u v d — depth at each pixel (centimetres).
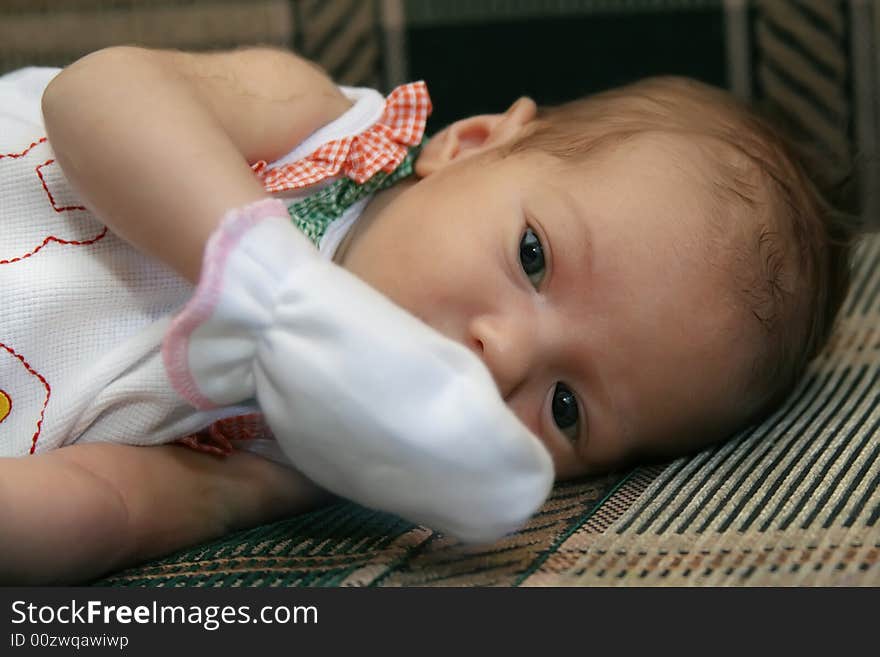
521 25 149
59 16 149
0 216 80
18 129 84
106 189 70
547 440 85
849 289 110
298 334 62
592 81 149
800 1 146
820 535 69
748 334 88
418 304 83
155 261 79
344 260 88
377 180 91
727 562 66
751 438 91
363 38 149
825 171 108
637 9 148
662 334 84
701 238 86
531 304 82
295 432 64
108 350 79
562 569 66
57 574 68
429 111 96
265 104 87
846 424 90
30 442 78
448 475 63
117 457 76
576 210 84
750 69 148
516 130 98
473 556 70
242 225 62
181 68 81
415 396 62
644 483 84
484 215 84
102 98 71
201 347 64
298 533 78
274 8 149
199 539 80
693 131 95
